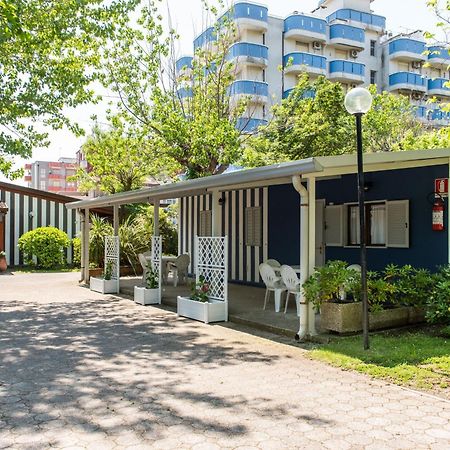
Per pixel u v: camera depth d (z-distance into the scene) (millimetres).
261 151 17344
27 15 9336
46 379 4742
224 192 13258
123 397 4207
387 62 33562
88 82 11148
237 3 27109
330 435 3410
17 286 13336
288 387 4473
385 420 3680
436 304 6438
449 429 3514
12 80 10258
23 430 3502
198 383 4605
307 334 6379
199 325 7566
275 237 11500
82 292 12039
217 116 16172
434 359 5227
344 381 4645
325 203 9977
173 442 3301
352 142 18016
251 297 10102
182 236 15586
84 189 22234
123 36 15156
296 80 29125
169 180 21578
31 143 11133
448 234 7547
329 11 34625
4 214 19062
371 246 8945
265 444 3268
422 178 7996
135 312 8898
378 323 6594
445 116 22312
